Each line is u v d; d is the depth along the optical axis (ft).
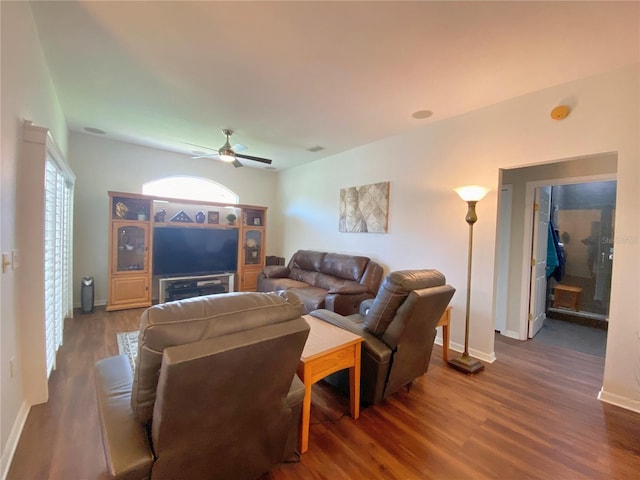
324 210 17.80
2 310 5.30
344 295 12.96
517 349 11.34
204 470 4.02
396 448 5.87
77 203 15.15
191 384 3.34
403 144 13.21
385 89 9.31
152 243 15.80
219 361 3.39
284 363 4.19
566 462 5.61
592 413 7.18
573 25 6.30
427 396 7.82
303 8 6.04
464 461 5.58
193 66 8.32
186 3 5.99
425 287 7.12
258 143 15.05
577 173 11.34
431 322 7.54
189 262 17.35
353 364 6.63
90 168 15.40
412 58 7.68
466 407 7.33
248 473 4.57
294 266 18.45
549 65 7.78
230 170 20.26
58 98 10.49
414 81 8.80
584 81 8.29
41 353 6.86
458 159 11.12
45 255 7.06
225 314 3.73
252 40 7.12
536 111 9.16
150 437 3.76
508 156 9.76
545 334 13.15
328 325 7.63
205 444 3.89
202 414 3.68
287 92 9.68
